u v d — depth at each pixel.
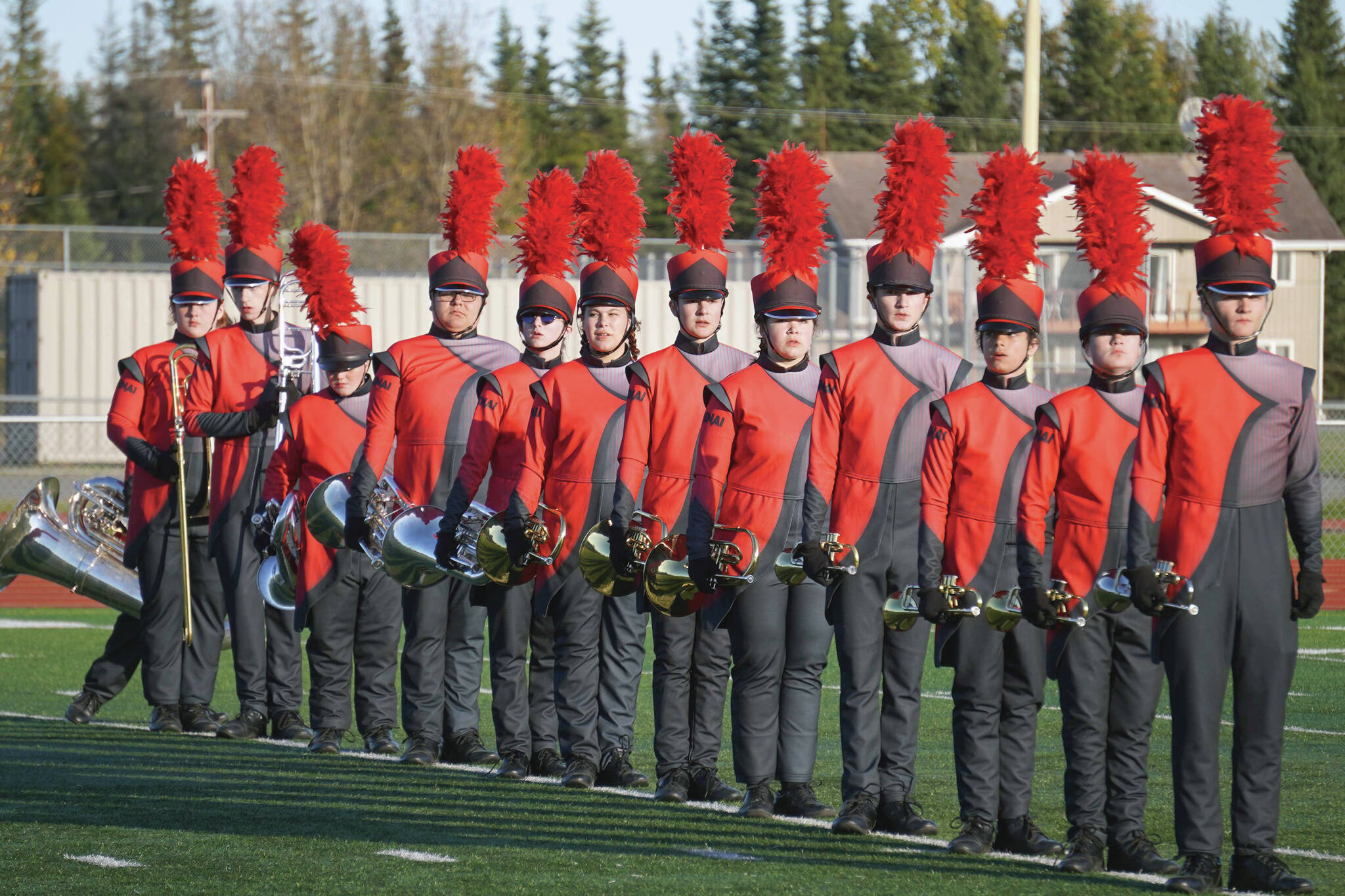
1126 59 191.00
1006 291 17.77
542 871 16.48
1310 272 114.94
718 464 19.09
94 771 22.33
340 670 24.42
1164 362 16.27
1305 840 18.38
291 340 26.38
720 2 177.12
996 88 186.00
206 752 24.20
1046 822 19.56
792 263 19.16
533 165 163.25
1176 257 106.44
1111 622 17.00
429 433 23.27
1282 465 16.05
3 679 32.31
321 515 23.48
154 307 82.62
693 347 20.38
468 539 21.62
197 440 26.09
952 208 102.06
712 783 20.69
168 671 26.38
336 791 20.97
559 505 21.12
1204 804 15.95
